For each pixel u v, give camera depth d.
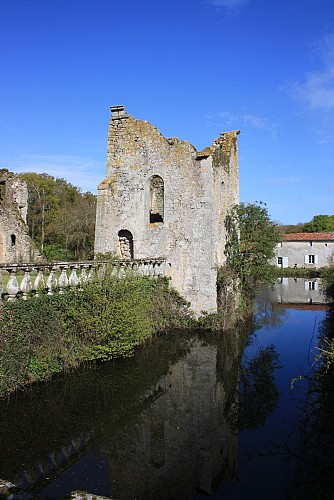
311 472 7.93
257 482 7.63
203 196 17.62
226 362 14.17
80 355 11.66
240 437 9.34
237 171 22.23
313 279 42.22
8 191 24.73
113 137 19.06
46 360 10.59
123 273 14.51
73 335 11.70
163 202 18.52
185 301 17.86
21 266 10.19
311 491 7.35
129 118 18.78
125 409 10.52
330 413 10.09
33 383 10.23
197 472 8.00
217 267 18.53
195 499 7.09
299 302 28.02
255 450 8.77
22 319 10.01
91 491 7.25
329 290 25.48
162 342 16.08
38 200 43.69
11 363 9.62
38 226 42.75
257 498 7.15
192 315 17.69
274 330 19.14
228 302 18.22
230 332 17.38
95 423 9.79
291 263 50.72
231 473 7.90
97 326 11.86
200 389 11.89
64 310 11.43
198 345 15.91
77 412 10.19
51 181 48.50
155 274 17.42
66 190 50.75
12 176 24.77
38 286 10.81
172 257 18.08
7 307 9.67
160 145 18.27
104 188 18.55
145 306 15.34
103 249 18.34
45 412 10.01
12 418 9.42
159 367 13.51
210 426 9.82
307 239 50.06
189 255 17.84
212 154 17.92
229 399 11.27
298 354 15.20
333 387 10.26
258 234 20.62
